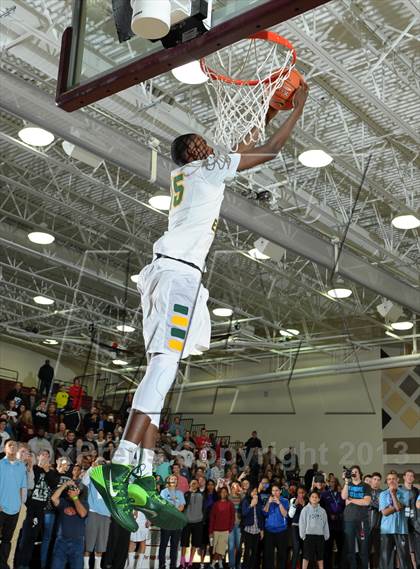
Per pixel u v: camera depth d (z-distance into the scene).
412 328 15.34
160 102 9.38
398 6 8.09
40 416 12.27
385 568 10.27
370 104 9.95
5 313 20.45
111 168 12.38
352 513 10.45
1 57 8.84
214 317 15.88
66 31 2.64
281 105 2.68
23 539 9.23
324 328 10.22
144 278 2.12
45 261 15.81
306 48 8.75
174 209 2.22
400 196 12.48
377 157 11.30
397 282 12.74
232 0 2.12
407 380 15.22
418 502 10.39
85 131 8.20
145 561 10.34
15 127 11.35
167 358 1.96
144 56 2.31
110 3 2.49
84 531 9.09
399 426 15.30
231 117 2.91
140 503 1.80
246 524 10.94
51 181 12.82
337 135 10.84
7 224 15.00
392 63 9.05
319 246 11.19
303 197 12.02
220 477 11.05
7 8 7.68
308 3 1.98
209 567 11.22
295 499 11.10
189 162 2.34
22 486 9.02
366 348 11.75
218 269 14.66
